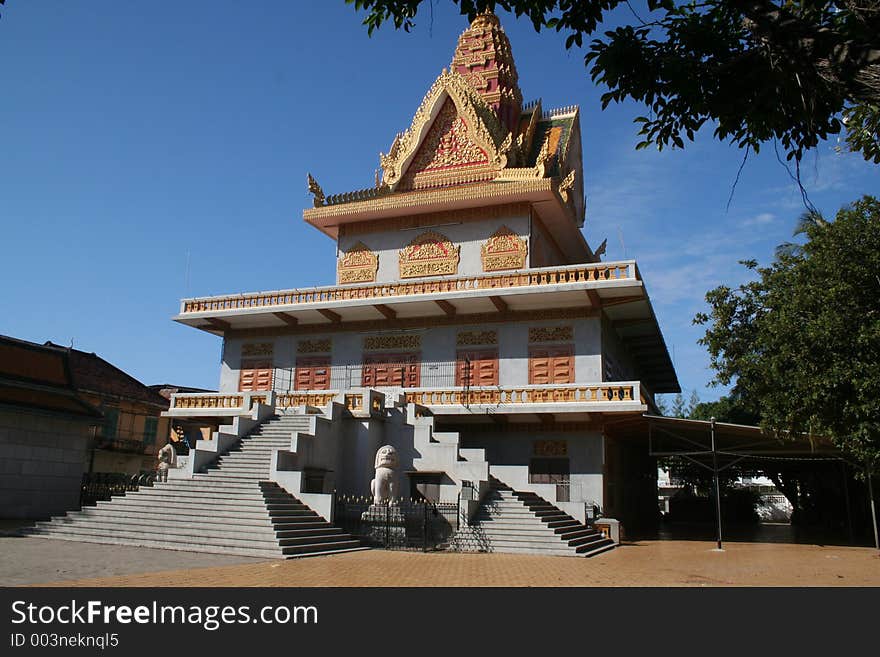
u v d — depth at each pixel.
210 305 29.92
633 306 26.20
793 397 18.80
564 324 26.28
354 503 20.88
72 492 23.30
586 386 24.11
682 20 6.67
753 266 27.00
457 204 28.39
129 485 23.45
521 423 26.47
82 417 23.53
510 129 32.62
